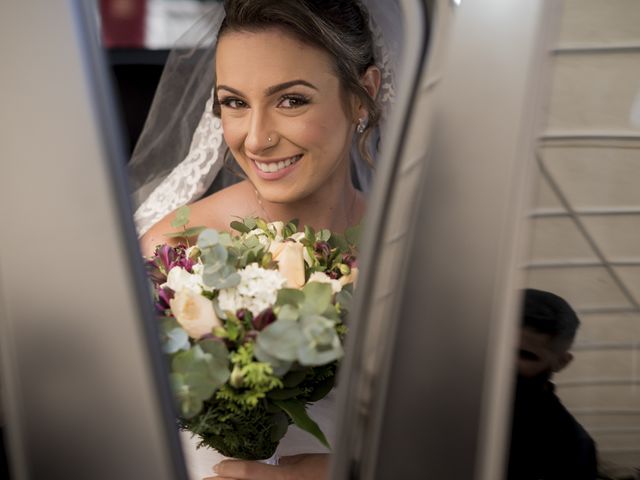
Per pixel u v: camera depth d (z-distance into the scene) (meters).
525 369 1.10
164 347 1.07
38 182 0.72
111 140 0.74
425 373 0.76
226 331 1.11
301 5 1.42
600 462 1.10
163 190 1.75
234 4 1.42
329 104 1.49
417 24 0.78
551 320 1.10
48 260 0.73
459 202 0.75
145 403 0.73
